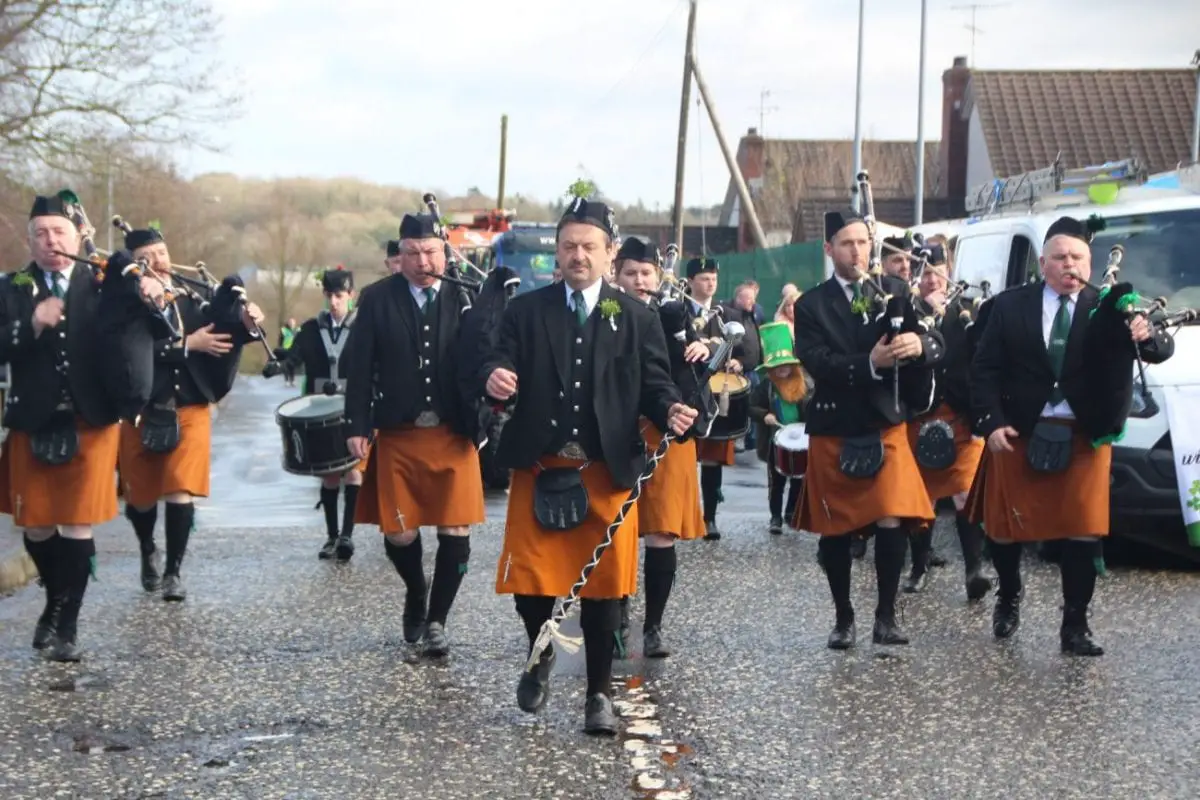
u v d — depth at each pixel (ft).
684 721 22.95
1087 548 26.94
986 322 29.53
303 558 38.37
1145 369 35.83
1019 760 20.88
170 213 151.43
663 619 30.50
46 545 27.58
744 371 42.60
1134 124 139.44
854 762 20.84
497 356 22.54
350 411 27.73
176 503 32.55
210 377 33.04
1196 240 39.60
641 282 28.96
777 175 171.73
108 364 26.91
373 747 21.66
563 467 22.54
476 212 108.99
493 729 22.56
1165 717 22.88
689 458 27.86
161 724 22.85
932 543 40.45
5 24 85.25
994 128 139.13
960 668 26.08
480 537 41.68
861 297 26.94
